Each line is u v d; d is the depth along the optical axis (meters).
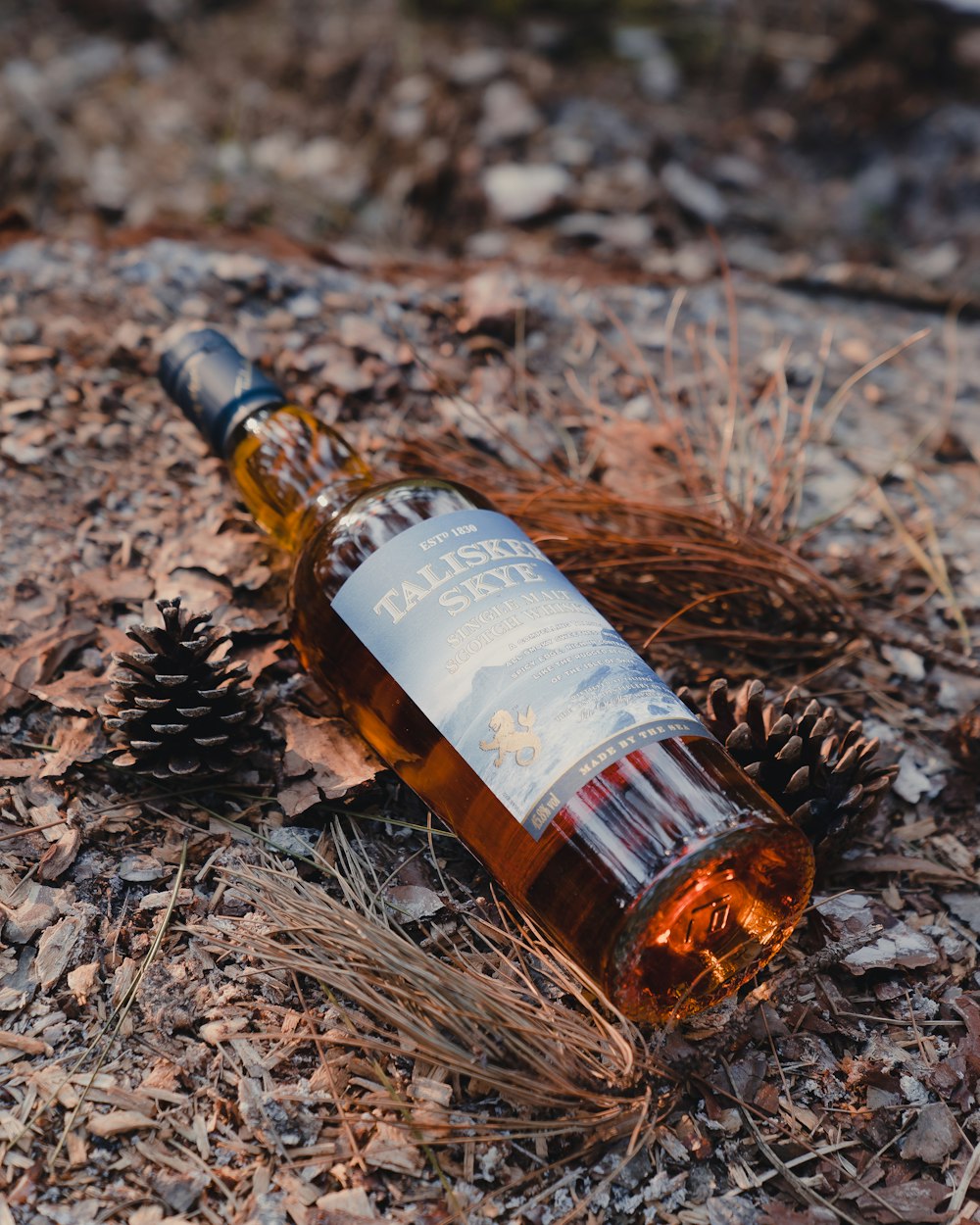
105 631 0.62
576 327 0.80
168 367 0.63
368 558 0.55
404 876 0.56
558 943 0.53
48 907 0.54
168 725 0.55
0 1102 0.50
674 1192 0.50
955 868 0.59
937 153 1.07
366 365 0.75
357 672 0.56
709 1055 0.52
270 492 0.63
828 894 0.58
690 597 0.66
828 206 1.06
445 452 0.71
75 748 0.58
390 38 1.20
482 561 0.54
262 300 0.77
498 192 1.03
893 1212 0.50
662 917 0.50
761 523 0.69
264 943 0.53
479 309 0.78
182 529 0.67
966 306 0.85
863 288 0.86
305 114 1.16
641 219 1.01
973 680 0.66
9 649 0.61
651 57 1.17
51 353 0.72
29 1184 0.48
